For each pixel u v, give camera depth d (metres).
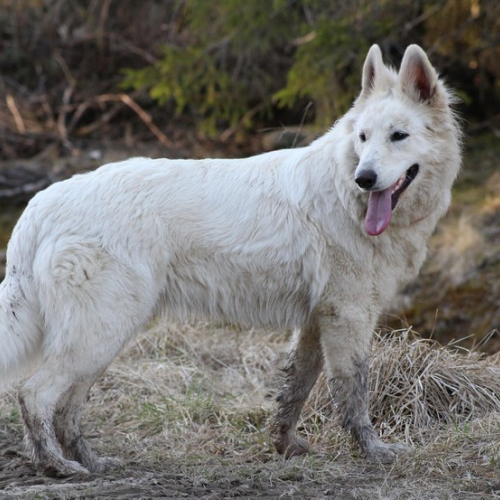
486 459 8.69
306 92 20.98
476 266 18.62
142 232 9.06
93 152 24.81
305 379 9.95
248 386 12.94
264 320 9.70
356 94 20.88
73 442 9.24
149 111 26.61
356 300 9.34
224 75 22.97
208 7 22.78
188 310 9.54
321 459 9.50
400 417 10.73
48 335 9.04
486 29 22.31
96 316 8.88
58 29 28.34
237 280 9.41
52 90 27.41
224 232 9.26
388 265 9.40
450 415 10.69
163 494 8.00
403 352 11.48
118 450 10.48
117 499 7.75
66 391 8.95
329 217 9.26
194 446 10.56
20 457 10.01
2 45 28.44
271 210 9.32
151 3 28.20
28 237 9.16
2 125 25.44
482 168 22.48
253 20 22.00
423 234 9.52
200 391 12.31
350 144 9.21
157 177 9.37
